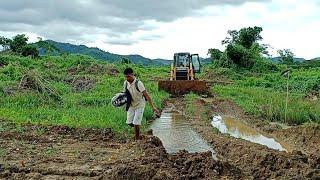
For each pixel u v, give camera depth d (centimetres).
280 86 3456
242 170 917
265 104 1998
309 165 909
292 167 897
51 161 899
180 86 2728
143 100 1155
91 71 4028
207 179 816
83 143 1093
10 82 1916
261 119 1772
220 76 4747
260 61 5347
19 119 1327
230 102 2270
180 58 3048
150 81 3712
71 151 998
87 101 1844
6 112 1427
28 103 1652
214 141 1214
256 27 5888
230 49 5328
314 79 3312
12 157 916
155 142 1124
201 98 2525
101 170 835
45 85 1859
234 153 1062
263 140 1347
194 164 877
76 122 1307
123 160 906
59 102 1773
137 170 773
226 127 1594
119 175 768
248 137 1397
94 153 983
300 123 1656
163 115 1798
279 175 862
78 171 823
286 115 1686
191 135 1345
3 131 1160
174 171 825
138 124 1143
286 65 6106
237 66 5325
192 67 2994
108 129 1231
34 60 4381
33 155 943
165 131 1409
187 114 1811
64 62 4653
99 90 2320
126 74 1128
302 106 1780
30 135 1130
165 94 2584
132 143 1101
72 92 2234
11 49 5334
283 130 1412
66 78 2858
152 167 798
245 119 1773
